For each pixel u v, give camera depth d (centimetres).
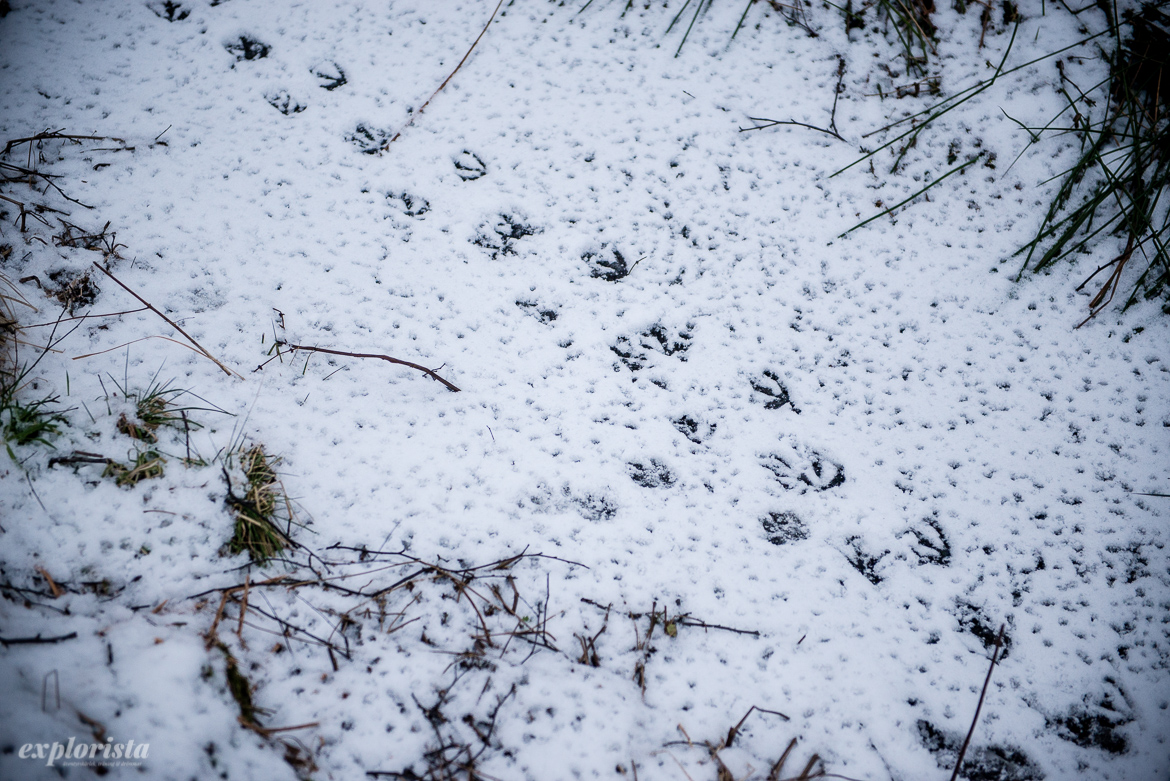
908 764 161
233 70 257
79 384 190
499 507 188
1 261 205
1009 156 247
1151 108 249
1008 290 226
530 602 176
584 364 213
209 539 173
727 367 215
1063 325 220
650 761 157
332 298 217
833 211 241
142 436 183
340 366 206
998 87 258
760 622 177
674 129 254
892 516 193
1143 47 257
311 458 190
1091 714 168
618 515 190
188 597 165
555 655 170
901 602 181
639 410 207
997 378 213
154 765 135
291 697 156
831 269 231
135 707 140
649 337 221
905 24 272
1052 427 205
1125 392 210
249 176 236
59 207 219
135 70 251
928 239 235
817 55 268
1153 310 221
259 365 203
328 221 231
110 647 149
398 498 187
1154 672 173
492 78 263
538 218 238
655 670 169
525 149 250
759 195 244
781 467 200
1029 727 166
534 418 203
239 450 185
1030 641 177
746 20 276
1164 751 164
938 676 172
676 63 267
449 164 246
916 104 258
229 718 147
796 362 216
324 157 243
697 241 236
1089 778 161
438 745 154
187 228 223
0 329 192
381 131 250
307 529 179
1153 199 234
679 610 177
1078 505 195
